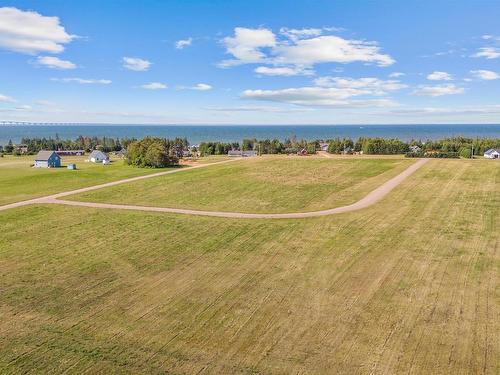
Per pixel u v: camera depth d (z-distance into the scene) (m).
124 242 32.12
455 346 17.56
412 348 17.50
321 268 26.19
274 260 27.77
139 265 27.48
